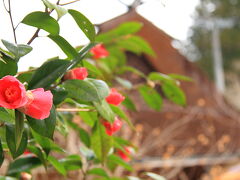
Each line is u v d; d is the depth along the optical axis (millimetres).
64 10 519
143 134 2371
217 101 2867
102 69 1212
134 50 1294
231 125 2838
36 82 541
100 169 904
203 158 2564
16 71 516
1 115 497
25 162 811
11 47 505
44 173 1689
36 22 542
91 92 545
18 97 432
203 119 2713
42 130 484
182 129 2594
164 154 2340
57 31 548
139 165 2117
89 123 765
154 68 2537
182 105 1133
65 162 863
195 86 2742
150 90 1120
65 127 665
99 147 749
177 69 2633
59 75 546
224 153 2713
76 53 575
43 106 454
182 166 2469
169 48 2584
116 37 1177
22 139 578
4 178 758
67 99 655
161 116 2500
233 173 2340
